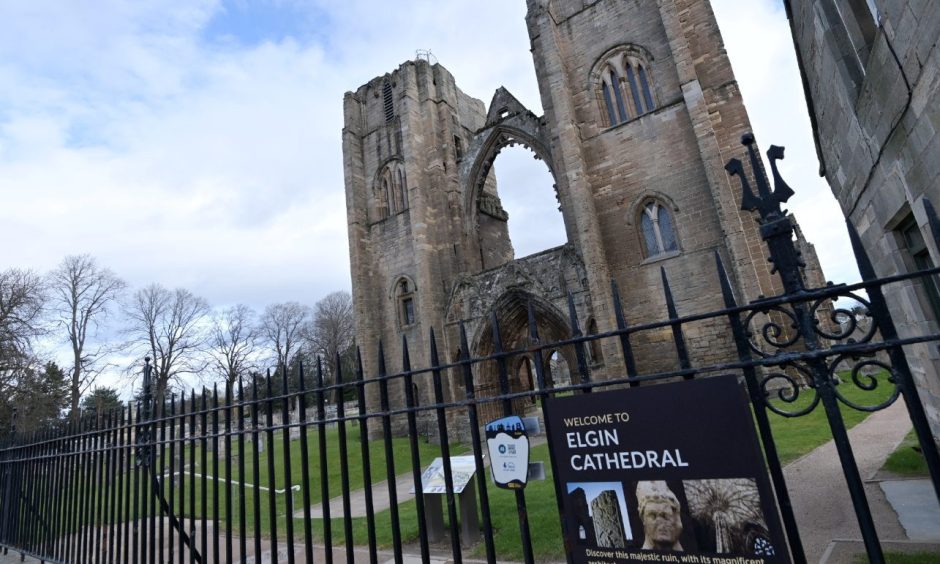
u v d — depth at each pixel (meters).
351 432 36.78
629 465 3.45
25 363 35.12
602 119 28.27
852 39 7.37
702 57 26.05
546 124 34.09
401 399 34.84
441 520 9.93
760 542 2.95
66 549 8.29
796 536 2.88
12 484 10.56
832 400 2.91
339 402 5.06
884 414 16.84
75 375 47.12
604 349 24.56
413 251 37.19
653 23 27.53
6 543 10.05
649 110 26.86
